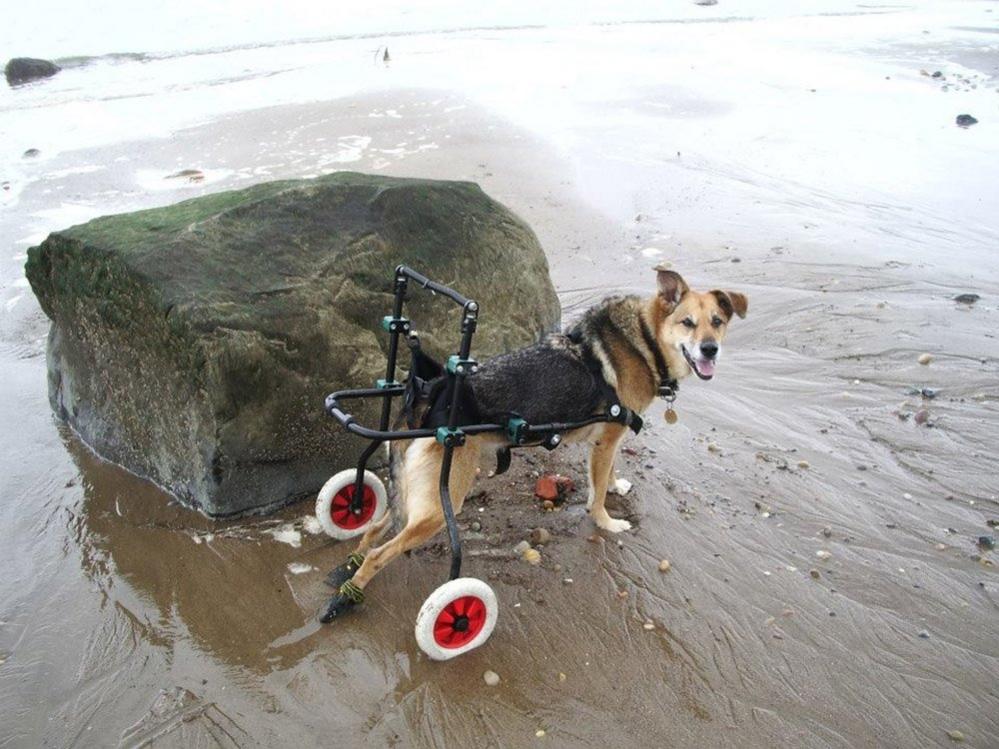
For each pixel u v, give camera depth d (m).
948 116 5.59
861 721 1.52
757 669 1.64
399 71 6.59
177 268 2.03
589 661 1.67
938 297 3.26
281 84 6.27
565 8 9.63
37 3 9.23
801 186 4.50
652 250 3.79
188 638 1.70
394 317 1.78
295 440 2.10
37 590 1.83
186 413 2.02
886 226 4.00
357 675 1.62
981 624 1.75
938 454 2.32
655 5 9.87
